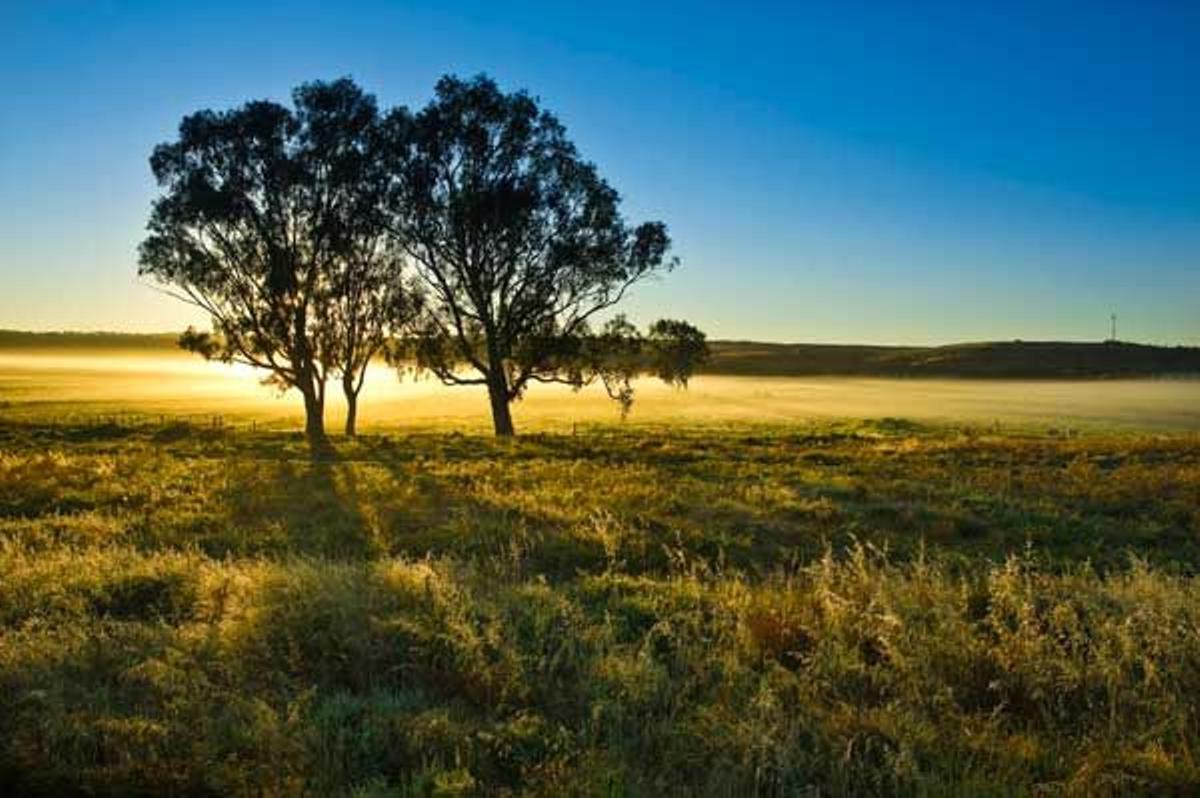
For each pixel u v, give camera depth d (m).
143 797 5.12
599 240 42.88
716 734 5.91
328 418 65.44
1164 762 5.59
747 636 7.81
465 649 7.19
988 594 9.16
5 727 5.84
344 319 45.03
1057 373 149.25
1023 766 5.64
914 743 5.83
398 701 6.50
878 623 7.77
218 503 18.44
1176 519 17.11
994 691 6.88
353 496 19.67
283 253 42.94
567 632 7.88
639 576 11.66
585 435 44.88
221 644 7.50
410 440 39.53
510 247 42.78
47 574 9.97
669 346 44.81
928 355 178.00
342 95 42.59
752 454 32.28
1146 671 6.71
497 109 41.97
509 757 5.71
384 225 44.06
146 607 9.30
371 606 8.15
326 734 5.87
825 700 6.72
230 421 59.12
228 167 42.19
